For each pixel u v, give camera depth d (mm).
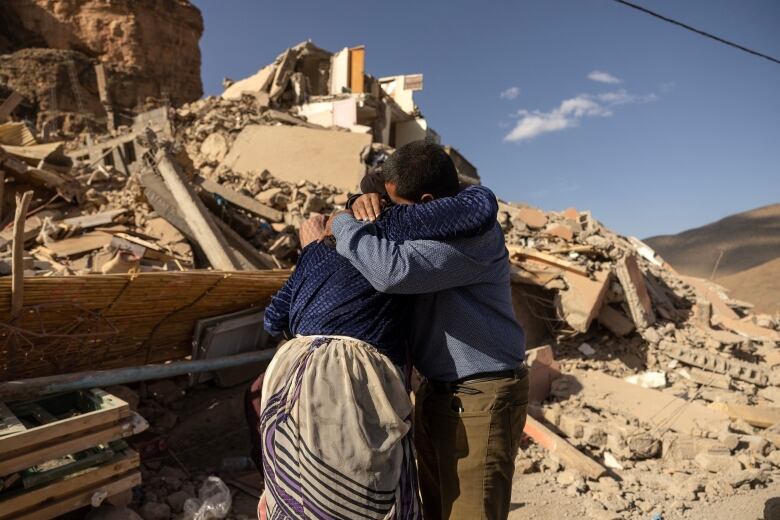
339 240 1804
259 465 2906
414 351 2057
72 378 3314
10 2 50125
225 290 4352
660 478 4328
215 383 5016
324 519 1624
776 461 4566
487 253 1876
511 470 1988
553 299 7215
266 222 8820
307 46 22500
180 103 54625
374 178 2148
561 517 3713
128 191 7977
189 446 4238
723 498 4062
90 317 3719
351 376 1722
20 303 3215
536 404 5645
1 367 3604
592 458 4742
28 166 7621
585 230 9102
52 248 6129
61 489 2773
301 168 13539
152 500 3383
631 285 7320
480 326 1953
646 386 6488
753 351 7629
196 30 57906
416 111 25266
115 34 52094
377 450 1662
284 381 1809
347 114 19109
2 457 2584
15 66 43656
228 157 14477
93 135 19391
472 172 24297
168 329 4387
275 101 20062
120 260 5375
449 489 1982
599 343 7348
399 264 1722
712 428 5152
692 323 7922
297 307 1950
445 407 2000
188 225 7016
